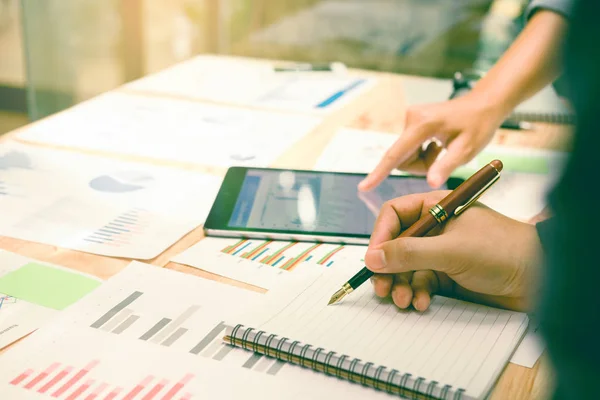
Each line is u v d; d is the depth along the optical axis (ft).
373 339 2.01
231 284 2.36
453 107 3.43
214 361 1.95
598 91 0.82
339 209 2.92
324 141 3.82
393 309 2.19
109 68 9.40
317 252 2.61
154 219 2.84
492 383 1.86
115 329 2.08
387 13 11.61
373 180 3.12
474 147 3.35
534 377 1.95
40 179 3.17
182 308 2.20
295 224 2.78
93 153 3.51
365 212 2.90
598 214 0.85
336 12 11.96
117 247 2.60
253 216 2.84
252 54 10.52
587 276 0.88
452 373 1.87
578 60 0.84
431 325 2.11
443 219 2.27
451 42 10.39
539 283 1.01
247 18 10.95
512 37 8.25
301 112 4.27
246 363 1.95
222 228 2.72
